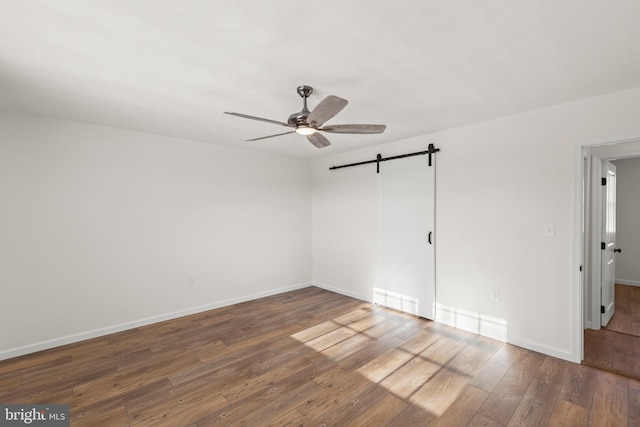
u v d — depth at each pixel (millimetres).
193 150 4102
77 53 1854
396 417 2041
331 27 1591
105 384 2443
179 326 3664
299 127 2314
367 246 4539
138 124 3363
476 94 2516
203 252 4199
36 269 3047
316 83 2287
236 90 2412
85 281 3320
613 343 3076
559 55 1894
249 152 4664
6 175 2898
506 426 1950
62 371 2643
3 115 2887
